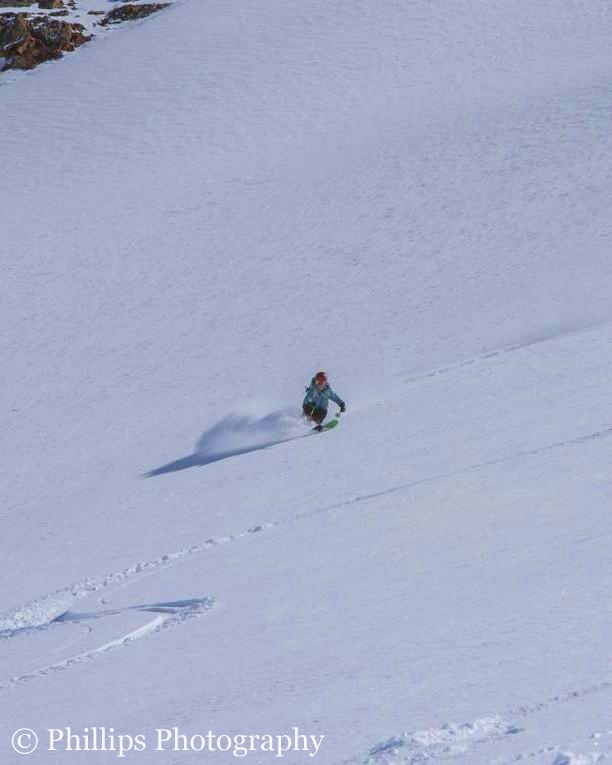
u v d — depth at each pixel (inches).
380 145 3944.4
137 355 2493.8
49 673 683.4
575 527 778.2
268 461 1398.9
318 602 714.8
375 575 762.2
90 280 3115.2
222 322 2632.9
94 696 592.4
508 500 918.4
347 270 2859.3
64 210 3863.2
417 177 3499.0
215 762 431.8
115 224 3607.3
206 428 1884.8
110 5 6451.8
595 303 2148.1
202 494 1300.4
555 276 2444.6
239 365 2292.1
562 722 403.9
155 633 738.8
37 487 1788.9
